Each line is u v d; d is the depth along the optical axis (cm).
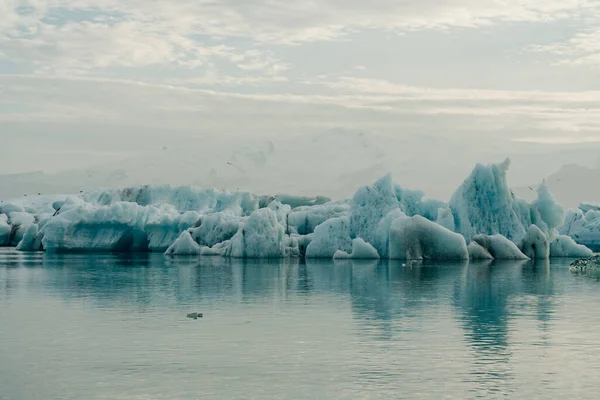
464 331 3250
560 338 3081
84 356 2744
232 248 9456
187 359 2689
